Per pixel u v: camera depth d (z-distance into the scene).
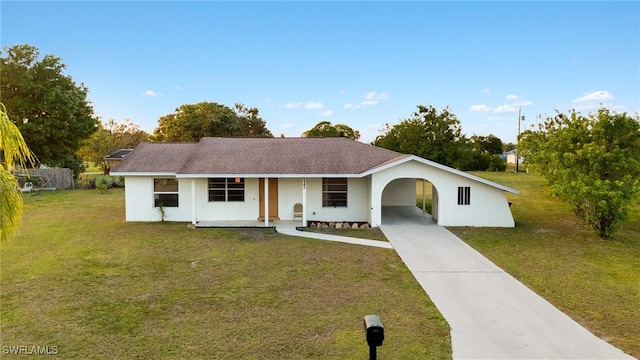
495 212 15.33
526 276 9.29
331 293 8.06
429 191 27.61
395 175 15.32
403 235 13.80
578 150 13.56
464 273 9.51
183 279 8.94
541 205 21.02
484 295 8.01
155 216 16.64
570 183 13.69
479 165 48.09
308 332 6.23
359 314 6.99
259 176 15.30
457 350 5.69
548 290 8.33
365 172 15.10
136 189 16.55
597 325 6.59
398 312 7.09
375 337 4.36
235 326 6.45
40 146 31.30
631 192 12.55
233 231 14.55
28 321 6.60
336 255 11.13
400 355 5.52
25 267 9.74
